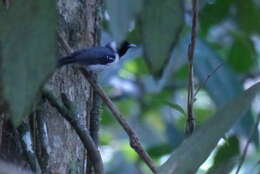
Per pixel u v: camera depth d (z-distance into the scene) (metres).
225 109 4.42
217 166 4.76
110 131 14.98
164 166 4.37
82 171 6.67
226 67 9.73
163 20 3.60
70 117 5.95
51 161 6.23
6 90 3.29
